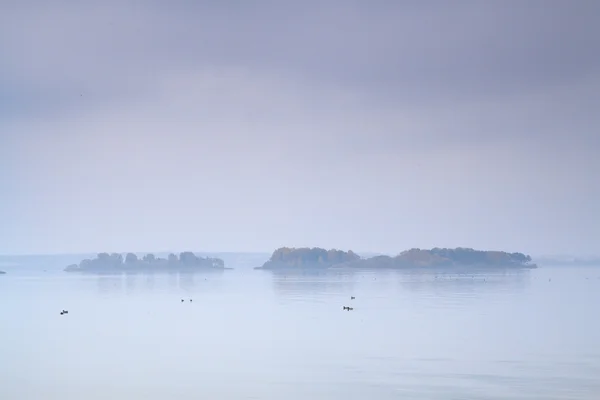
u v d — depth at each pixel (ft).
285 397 225.56
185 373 264.11
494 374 254.27
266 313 499.10
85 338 366.63
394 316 457.27
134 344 341.62
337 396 225.76
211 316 481.87
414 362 279.49
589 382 240.32
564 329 378.73
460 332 369.71
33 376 263.49
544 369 262.47
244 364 280.51
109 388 242.58
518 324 403.75
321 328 395.96
